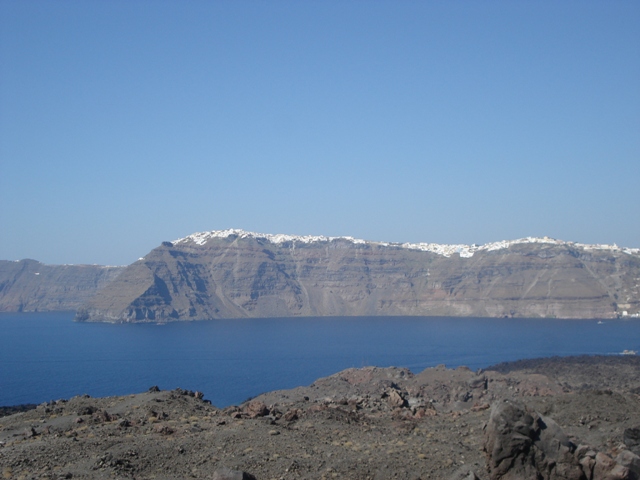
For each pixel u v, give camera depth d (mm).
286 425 54406
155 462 43438
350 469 41250
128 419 57188
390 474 40250
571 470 34906
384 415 62188
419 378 146000
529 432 36156
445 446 46906
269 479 40062
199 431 51750
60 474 39625
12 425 57250
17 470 41500
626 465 34750
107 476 39625
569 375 189625
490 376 150000
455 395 124625
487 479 37156
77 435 50875
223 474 38219
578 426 48844
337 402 70188
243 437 48906
